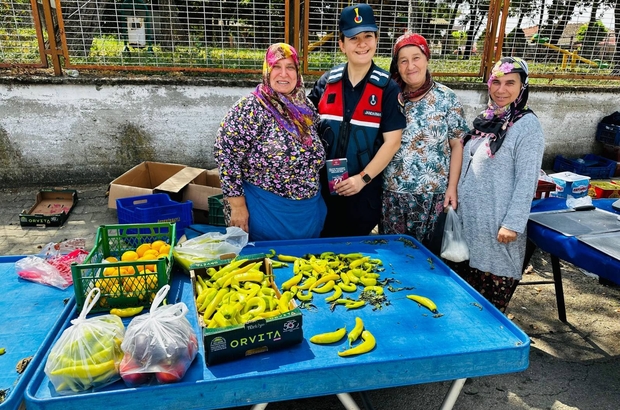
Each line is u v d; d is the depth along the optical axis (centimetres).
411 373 174
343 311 206
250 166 267
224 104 592
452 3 636
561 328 335
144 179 521
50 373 153
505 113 265
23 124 551
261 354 174
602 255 236
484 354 178
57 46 559
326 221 329
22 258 263
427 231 303
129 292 204
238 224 275
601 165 694
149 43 588
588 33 699
